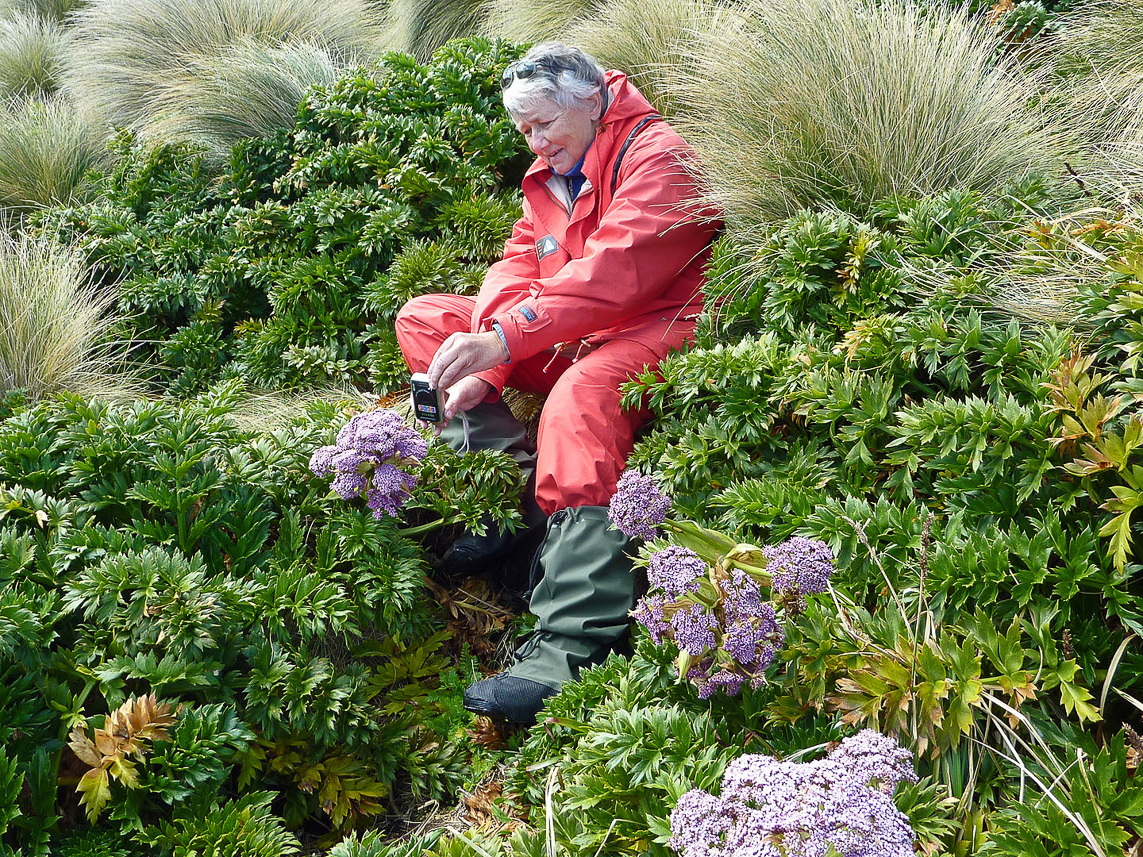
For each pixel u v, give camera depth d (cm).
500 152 441
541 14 567
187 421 263
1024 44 385
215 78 572
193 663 211
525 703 233
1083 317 225
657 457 262
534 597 248
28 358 378
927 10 364
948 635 187
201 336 421
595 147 297
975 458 205
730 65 346
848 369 242
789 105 316
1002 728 175
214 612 216
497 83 475
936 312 243
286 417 359
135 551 234
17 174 573
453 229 417
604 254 279
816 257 269
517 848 184
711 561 197
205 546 246
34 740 200
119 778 194
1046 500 203
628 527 217
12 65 773
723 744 194
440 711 247
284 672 219
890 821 143
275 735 223
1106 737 179
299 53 599
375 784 221
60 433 255
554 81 287
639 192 289
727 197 301
